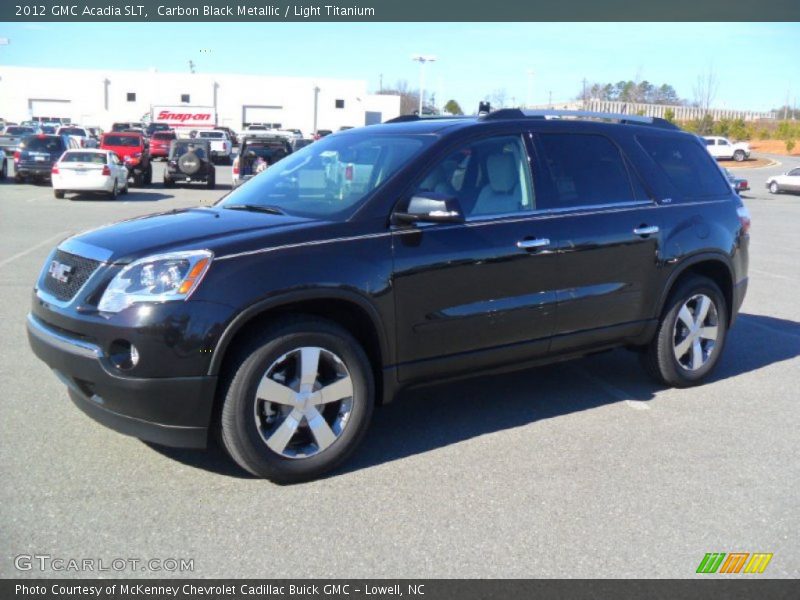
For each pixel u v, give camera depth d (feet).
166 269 12.62
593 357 22.54
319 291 13.42
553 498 13.33
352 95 222.28
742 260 20.33
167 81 215.31
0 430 15.66
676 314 18.88
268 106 219.00
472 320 15.29
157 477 13.75
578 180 17.25
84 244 13.88
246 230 13.66
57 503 12.68
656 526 12.44
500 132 16.34
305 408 13.65
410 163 15.05
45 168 89.61
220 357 12.67
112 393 12.66
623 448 15.60
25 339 22.74
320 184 15.96
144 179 98.17
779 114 286.87
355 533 12.01
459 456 15.06
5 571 10.75
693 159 19.98
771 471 14.62
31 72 213.66
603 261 17.07
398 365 14.66
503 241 15.53
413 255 14.47
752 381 20.42
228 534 11.89
